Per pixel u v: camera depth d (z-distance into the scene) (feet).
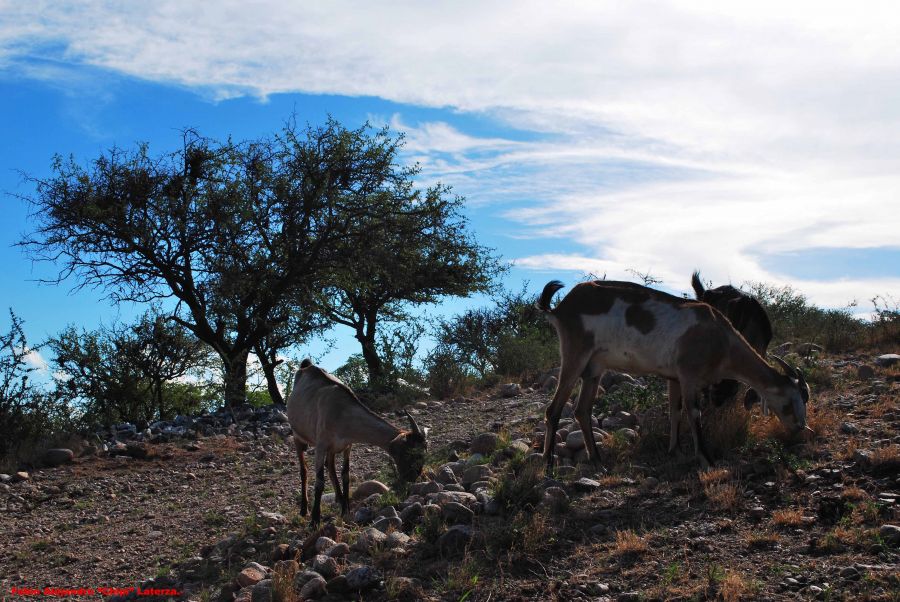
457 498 24.09
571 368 27.86
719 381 27.68
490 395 52.54
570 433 30.35
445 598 18.49
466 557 19.93
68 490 37.14
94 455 44.06
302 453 28.19
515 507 22.82
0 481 38.83
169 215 70.59
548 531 21.13
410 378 59.21
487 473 27.61
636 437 29.32
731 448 26.40
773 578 17.28
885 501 19.98
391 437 26.20
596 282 28.60
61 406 54.24
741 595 16.44
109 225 69.31
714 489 22.56
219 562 23.90
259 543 25.20
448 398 55.47
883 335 43.57
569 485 25.07
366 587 19.30
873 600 15.66
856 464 23.17
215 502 33.12
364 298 88.17
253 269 72.95
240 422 53.98
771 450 25.13
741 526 20.27
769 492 22.31
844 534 18.61
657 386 34.22
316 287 77.66
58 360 61.52
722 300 31.50
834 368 37.50
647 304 26.99
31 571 26.23
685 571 18.11
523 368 59.31
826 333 46.14
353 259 75.25
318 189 73.82
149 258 70.38
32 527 31.78
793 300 55.88
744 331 30.50
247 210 70.44
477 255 86.69
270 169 76.02
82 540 29.27
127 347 63.46
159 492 36.22
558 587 18.22
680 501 22.61
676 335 26.23
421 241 79.87
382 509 25.21
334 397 26.27
